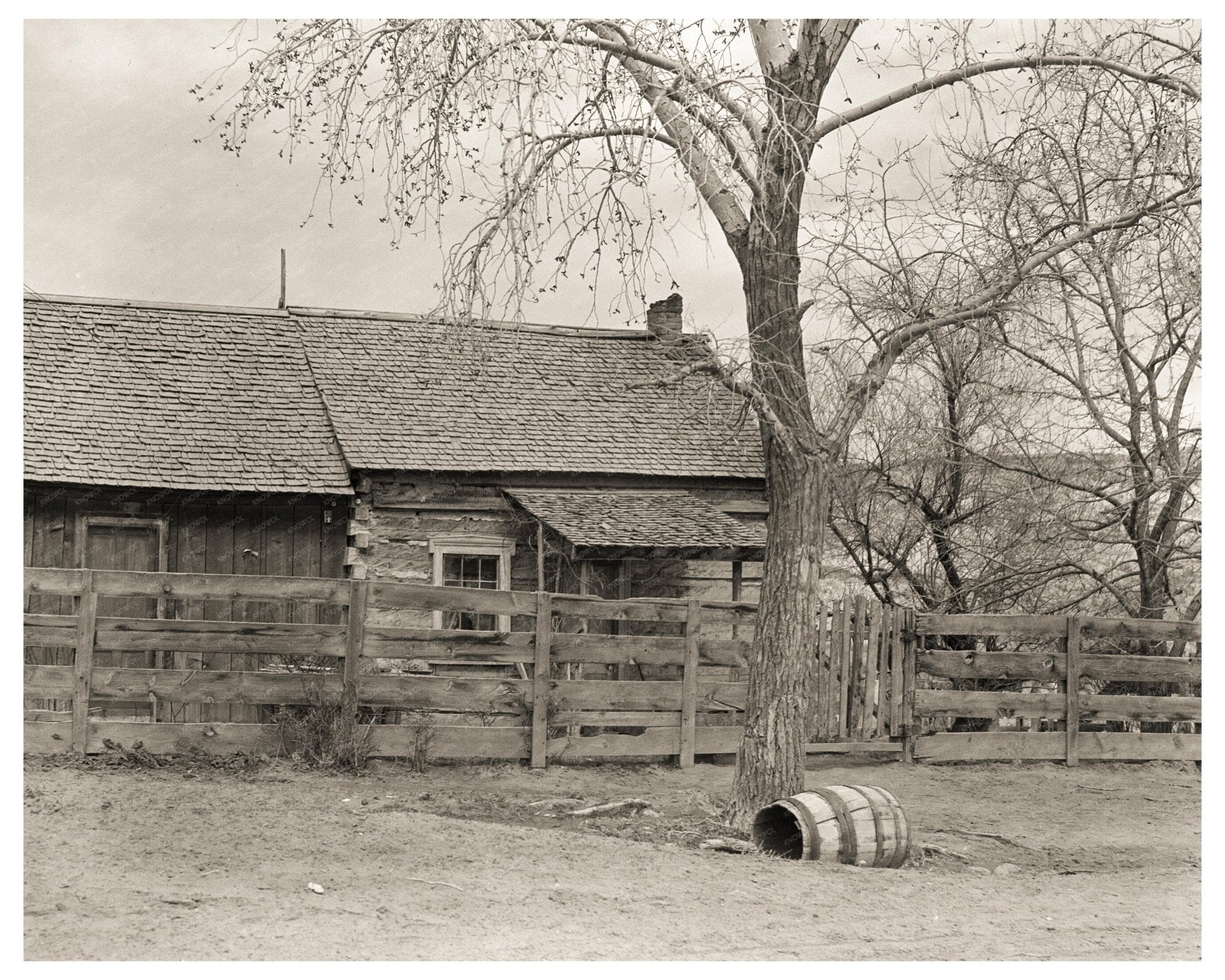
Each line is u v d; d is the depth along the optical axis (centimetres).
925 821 1109
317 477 1594
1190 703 1459
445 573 1680
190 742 1107
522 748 1212
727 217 1044
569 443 1767
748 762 1005
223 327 1853
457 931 681
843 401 1080
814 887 835
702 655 1289
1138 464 1602
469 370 1827
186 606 1541
